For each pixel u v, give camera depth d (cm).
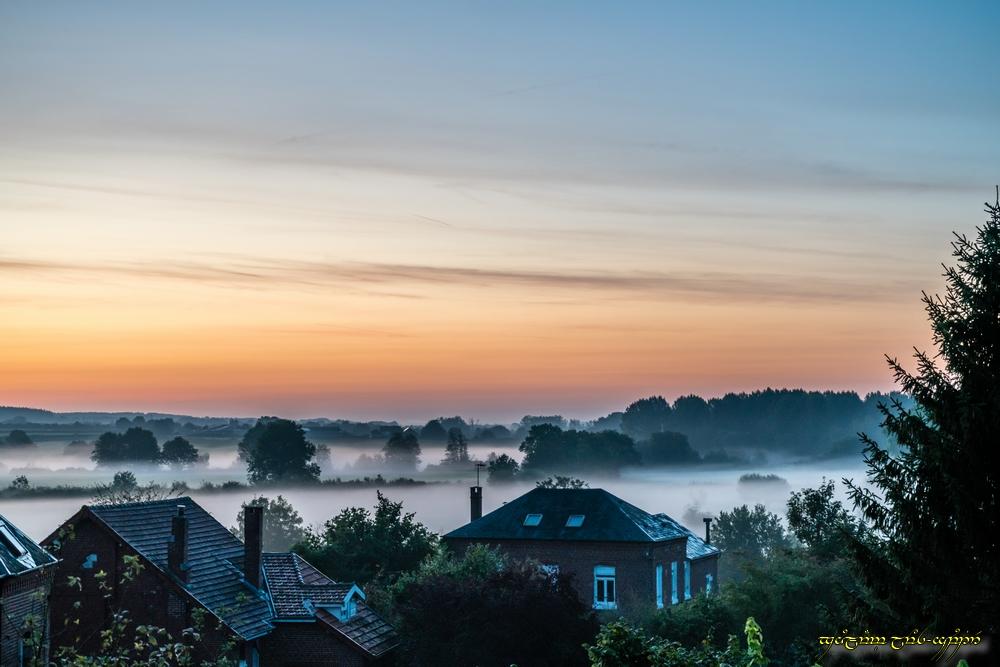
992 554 2720
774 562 5600
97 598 4500
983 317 2848
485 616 4838
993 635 2639
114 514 4653
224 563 4941
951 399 2808
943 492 2752
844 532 2944
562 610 4869
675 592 7038
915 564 2791
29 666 2569
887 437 2942
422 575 5662
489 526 7044
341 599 4947
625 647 2247
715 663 2186
